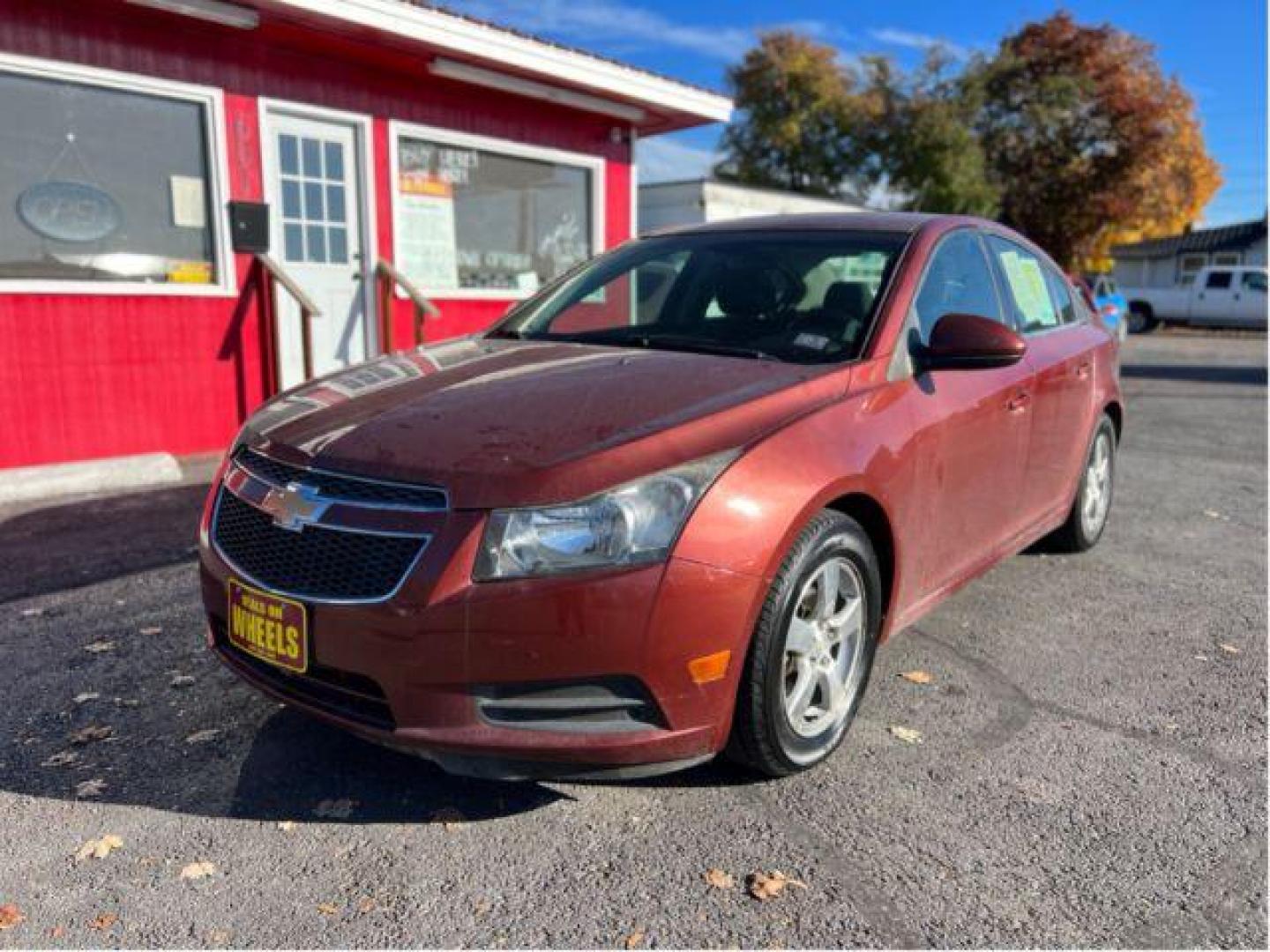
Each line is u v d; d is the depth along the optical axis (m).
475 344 3.68
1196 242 40.12
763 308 3.53
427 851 2.53
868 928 2.26
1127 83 35.44
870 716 3.30
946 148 31.72
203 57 6.91
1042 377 4.14
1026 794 2.83
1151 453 8.74
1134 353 21.78
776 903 2.34
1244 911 2.35
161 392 6.96
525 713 2.41
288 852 2.52
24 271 6.31
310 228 7.78
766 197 19.50
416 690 2.38
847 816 2.70
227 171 7.13
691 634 2.41
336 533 2.49
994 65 34.69
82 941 2.18
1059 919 2.30
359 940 2.20
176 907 2.30
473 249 9.02
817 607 2.81
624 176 10.35
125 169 6.68
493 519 2.36
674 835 2.60
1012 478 3.97
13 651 3.72
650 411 2.65
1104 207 36.06
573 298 4.01
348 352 8.17
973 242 4.06
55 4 6.17
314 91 7.57
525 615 2.33
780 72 33.34
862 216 4.04
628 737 2.42
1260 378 16.25
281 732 3.13
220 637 2.91
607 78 8.83
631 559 2.37
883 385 3.11
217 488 2.97
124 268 6.75
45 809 2.69
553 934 2.23
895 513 3.04
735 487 2.51
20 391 6.29
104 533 5.24
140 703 3.31
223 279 7.21
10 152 6.17
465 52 7.58
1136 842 2.62
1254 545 5.57
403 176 8.32
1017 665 3.77
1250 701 3.50
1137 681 3.64
